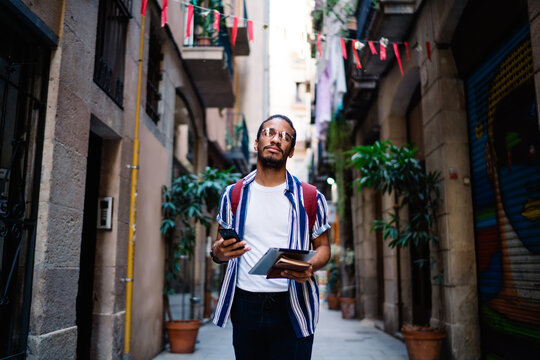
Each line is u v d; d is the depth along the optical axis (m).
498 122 4.87
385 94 8.59
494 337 4.99
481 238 5.31
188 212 6.66
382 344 7.36
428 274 7.48
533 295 4.18
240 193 2.07
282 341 1.95
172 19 7.09
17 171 3.08
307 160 23.34
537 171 4.10
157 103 6.69
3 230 2.88
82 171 3.67
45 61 3.26
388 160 6.12
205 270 10.69
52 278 3.17
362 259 11.16
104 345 4.49
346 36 7.45
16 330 3.04
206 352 6.42
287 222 2.00
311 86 14.75
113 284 4.59
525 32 4.29
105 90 4.33
